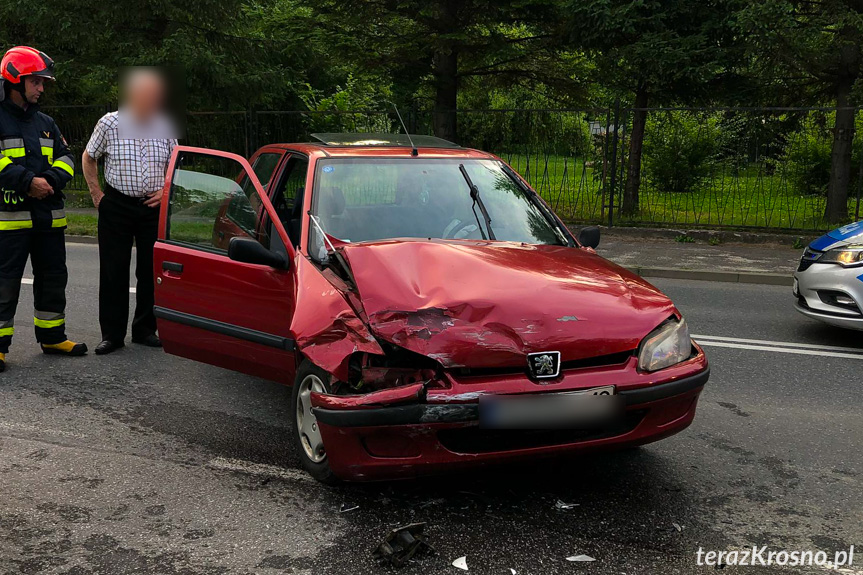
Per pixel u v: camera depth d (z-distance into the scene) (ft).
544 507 11.16
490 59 46.50
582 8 41.78
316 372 11.53
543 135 47.32
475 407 10.05
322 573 9.30
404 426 10.04
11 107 17.57
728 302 28.12
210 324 14.89
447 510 11.02
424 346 10.29
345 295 11.41
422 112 48.57
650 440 11.06
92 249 38.91
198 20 54.90
